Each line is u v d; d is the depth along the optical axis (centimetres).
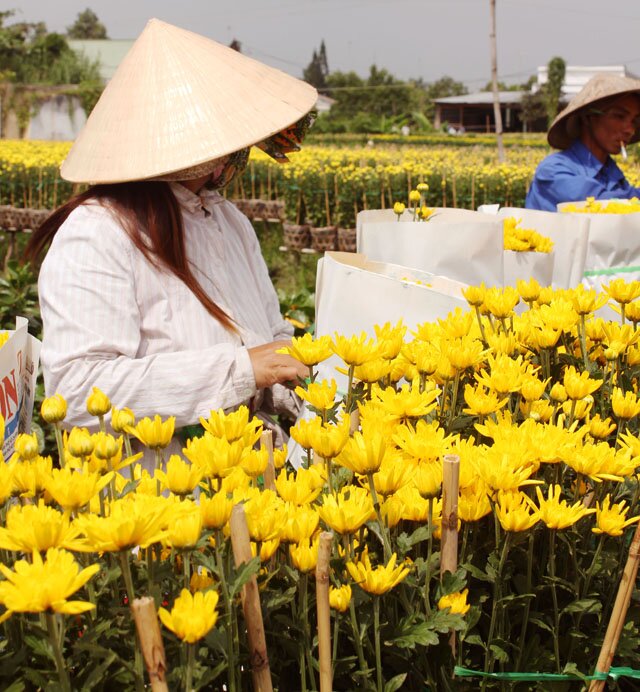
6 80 5012
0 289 453
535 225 261
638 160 1739
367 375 128
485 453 103
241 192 1384
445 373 128
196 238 198
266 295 231
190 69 185
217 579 97
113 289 181
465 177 1266
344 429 100
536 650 106
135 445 188
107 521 77
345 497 107
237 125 182
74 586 74
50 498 103
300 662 96
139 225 186
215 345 186
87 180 183
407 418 117
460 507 102
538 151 2455
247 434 110
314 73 11431
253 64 196
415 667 104
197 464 102
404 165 1321
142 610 73
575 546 111
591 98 383
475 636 102
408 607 100
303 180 1227
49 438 346
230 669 85
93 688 87
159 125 181
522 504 100
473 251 214
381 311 180
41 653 85
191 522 83
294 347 129
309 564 94
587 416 123
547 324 144
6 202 1423
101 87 4750
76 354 178
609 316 251
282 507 101
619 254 257
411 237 216
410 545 101
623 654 106
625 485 117
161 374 178
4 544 79
